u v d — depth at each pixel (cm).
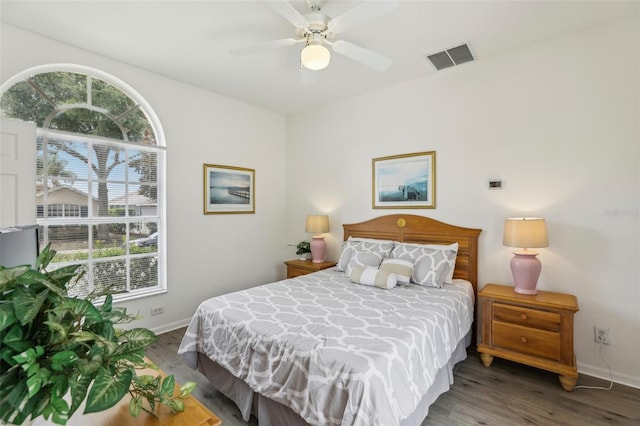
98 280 292
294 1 204
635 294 226
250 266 418
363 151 381
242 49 217
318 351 156
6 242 145
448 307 226
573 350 228
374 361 145
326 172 420
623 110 231
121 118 304
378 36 248
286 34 246
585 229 245
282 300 234
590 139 243
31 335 85
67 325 90
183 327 340
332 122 411
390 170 356
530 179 270
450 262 286
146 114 322
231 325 199
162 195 334
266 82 342
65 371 83
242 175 407
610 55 235
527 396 213
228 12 218
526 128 271
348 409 133
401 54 278
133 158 314
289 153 466
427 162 329
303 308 216
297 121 454
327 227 400
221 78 331
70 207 275
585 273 245
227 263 390
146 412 108
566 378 218
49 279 94
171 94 333
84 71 279
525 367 253
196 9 215
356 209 389
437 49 269
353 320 194
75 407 79
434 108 324
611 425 185
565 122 254
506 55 280
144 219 322
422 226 330
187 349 219
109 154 298
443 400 209
